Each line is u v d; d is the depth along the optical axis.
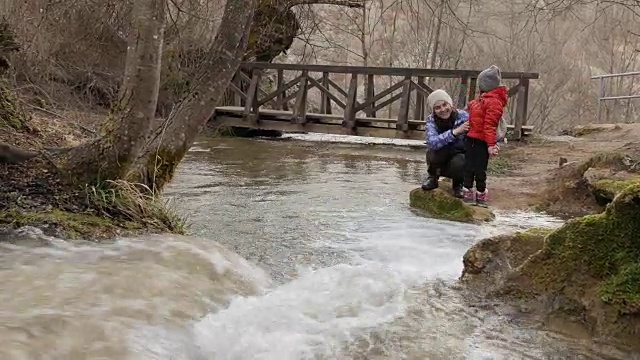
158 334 3.07
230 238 5.28
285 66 14.05
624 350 3.30
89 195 4.80
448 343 3.38
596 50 26.02
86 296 3.33
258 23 16.00
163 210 5.11
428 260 4.84
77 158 4.97
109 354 2.76
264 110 14.80
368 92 13.77
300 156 11.02
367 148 12.55
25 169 5.02
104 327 2.98
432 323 3.64
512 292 3.95
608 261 3.64
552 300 3.74
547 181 7.88
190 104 5.66
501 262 4.22
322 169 9.46
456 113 6.90
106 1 10.97
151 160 5.34
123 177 4.96
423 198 6.59
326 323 3.57
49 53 10.38
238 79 15.47
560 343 3.41
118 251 4.14
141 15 4.77
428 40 22.83
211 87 5.68
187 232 5.20
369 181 8.40
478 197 6.73
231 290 3.88
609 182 6.21
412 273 4.51
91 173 4.89
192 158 10.35
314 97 22.02
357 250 5.07
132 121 4.88
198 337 3.20
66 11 10.88
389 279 4.32
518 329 3.59
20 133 6.64
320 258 4.84
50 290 3.35
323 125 13.73
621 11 23.34
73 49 11.25
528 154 10.90
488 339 3.45
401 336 3.44
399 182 8.36
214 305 3.60
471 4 20.14
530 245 4.21
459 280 4.35
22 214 4.42
